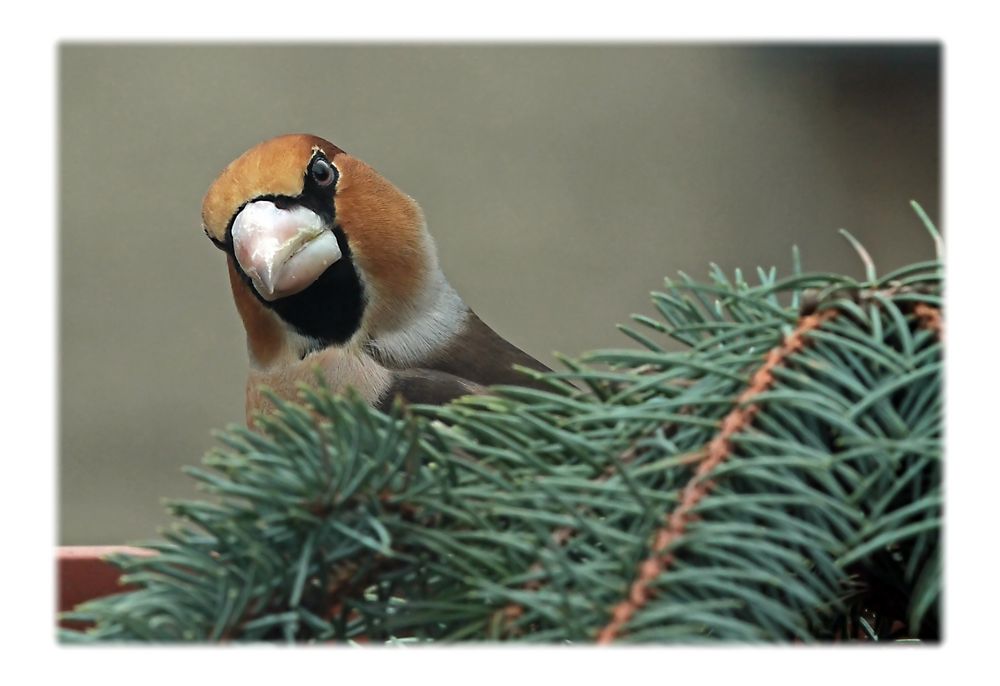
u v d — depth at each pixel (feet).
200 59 34.71
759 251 35.14
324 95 35.12
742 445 6.93
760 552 6.81
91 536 30.89
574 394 7.72
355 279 16.67
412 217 17.17
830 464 6.70
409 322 17.24
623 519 6.88
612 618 6.37
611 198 35.40
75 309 32.81
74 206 33.45
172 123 34.27
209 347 33.04
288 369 17.01
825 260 34.96
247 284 16.63
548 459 7.29
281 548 7.00
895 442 6.86
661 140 35.81
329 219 16.26
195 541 6.98
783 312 7.63
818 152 35.73
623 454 7.15
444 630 7.27
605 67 35.88
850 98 35.81
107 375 32.40
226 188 16.14
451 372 17.44
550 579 6.62
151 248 33.50
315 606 7.04
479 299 34.17
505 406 7.43
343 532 6.92
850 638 8.47
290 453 7.09
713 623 6.26
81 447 31.78
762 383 7.16
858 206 35.32
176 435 32.17
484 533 6.72
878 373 7.30
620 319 34.14
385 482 7.02
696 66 36.27
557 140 35.65
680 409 7.25
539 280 34.40
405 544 7.11
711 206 35.47
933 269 7.62
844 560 6.51
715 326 7.71
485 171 35.19
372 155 35.22
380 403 16.70
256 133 34.76
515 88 35.86
